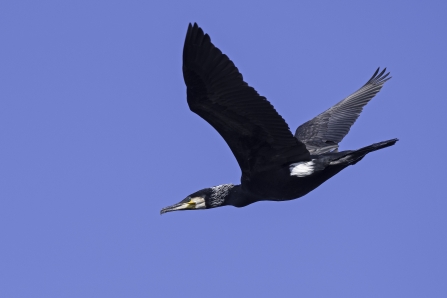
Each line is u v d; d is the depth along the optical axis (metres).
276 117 13.59
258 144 14.45
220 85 12.91
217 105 13.36
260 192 15.32
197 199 16.61
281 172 14.84
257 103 13.28
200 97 13.18
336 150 16.91
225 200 16.42
